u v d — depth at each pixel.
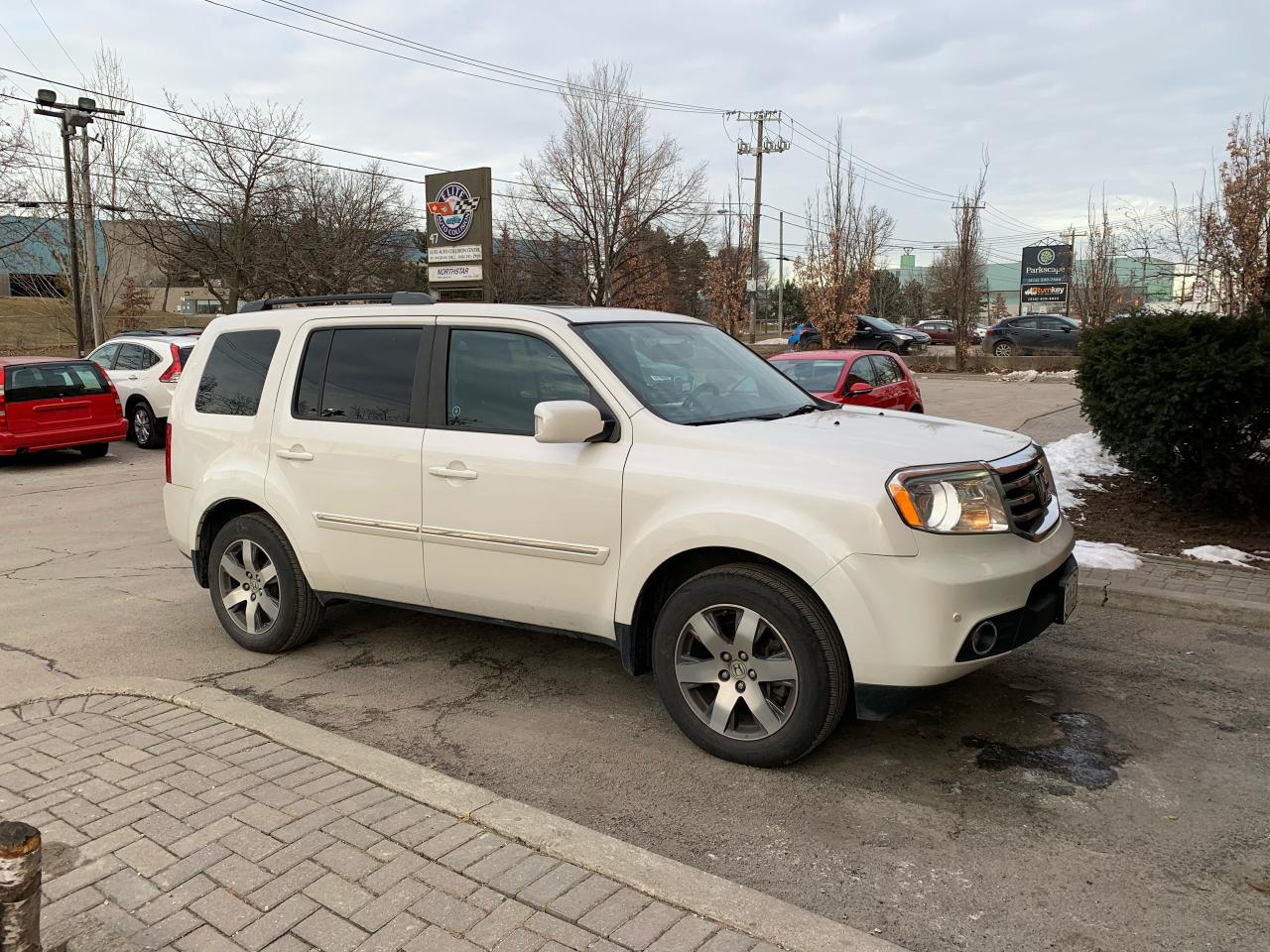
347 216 35.97
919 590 3.41
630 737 4.11
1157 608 5.70
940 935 2.72
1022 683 4.64
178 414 5.50
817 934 2.55
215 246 32.75
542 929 2.57
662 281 41.81
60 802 3.29
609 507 3.95
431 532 4.46
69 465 13.27
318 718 4.36
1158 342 7.19
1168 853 3.14
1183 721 4.20
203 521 5.36
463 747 4.04
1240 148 11.17
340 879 2.81
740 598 3.67
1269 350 6.66
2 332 46.75
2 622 5.90
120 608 6.19
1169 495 8.02
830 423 4.18
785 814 3.43
